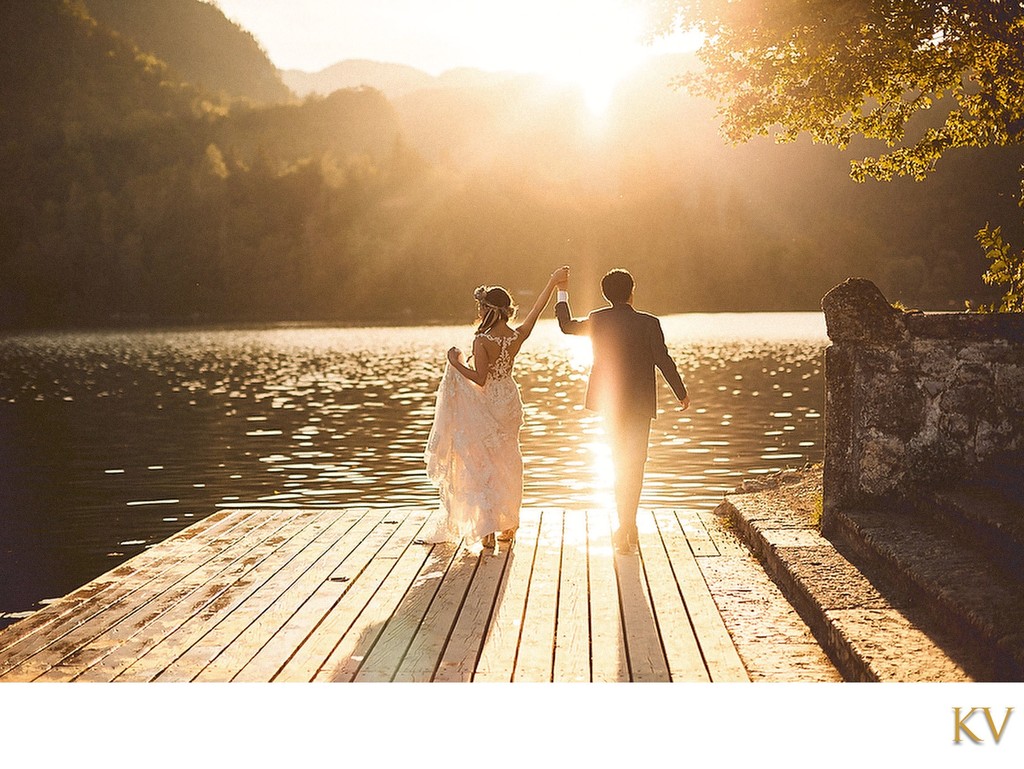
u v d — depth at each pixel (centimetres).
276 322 12250
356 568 751
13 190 16475
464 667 538
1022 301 1015
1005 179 13212
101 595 683
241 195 15575
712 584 702
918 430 768
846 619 564
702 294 14600
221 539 857
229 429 2245
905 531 697
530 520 925
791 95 1101
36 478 1608
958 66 1095
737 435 1950
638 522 912
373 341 7325
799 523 817
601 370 780
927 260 13962
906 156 1247
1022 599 526
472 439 802
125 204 15012
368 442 1983
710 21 1073
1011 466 757
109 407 2852
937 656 505
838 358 777
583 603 656
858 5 988
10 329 11225
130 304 14125
